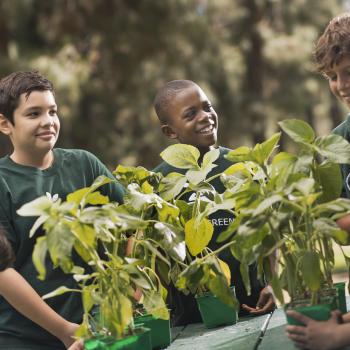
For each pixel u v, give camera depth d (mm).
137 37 15789
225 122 20531
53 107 3176
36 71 3285
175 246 2633
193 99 3682
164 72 17469
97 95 16828
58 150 3297
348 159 2221
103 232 2312
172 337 2967
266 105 21844
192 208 2904
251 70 22156
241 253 2309
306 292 2316
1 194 3080
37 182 3131
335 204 2150
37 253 2080
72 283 3059
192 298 3355
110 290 2246
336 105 27828
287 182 2178
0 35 14930
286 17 23453
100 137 17062
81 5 15805
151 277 2795
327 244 2383
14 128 3158
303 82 23344
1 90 3182
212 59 19172
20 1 14750
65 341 2822
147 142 17906
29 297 2783
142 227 2502
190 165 2779
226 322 3043
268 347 2414
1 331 3045
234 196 2230
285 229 2277
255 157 2365
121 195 3281
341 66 2502
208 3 20656
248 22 22406
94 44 16484
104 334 2299
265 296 3258
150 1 15742
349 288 2451
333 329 2092
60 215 2135
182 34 16516
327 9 23781
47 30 16156
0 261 2762
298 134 2295
